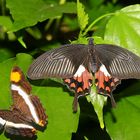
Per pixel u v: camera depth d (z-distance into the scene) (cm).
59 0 72
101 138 66
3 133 55
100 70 56
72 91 55
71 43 58
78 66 55
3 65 60
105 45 57
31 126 54
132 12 60
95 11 73
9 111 54
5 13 72
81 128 67
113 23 60
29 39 71
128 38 59
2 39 72
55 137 56
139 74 54
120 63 55
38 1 65
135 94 63
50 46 70
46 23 74
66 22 74
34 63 53
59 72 54
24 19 61
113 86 55
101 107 54
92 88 55
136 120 60
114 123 60
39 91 58
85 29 64
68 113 57
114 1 75
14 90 55
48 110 57
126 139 59
